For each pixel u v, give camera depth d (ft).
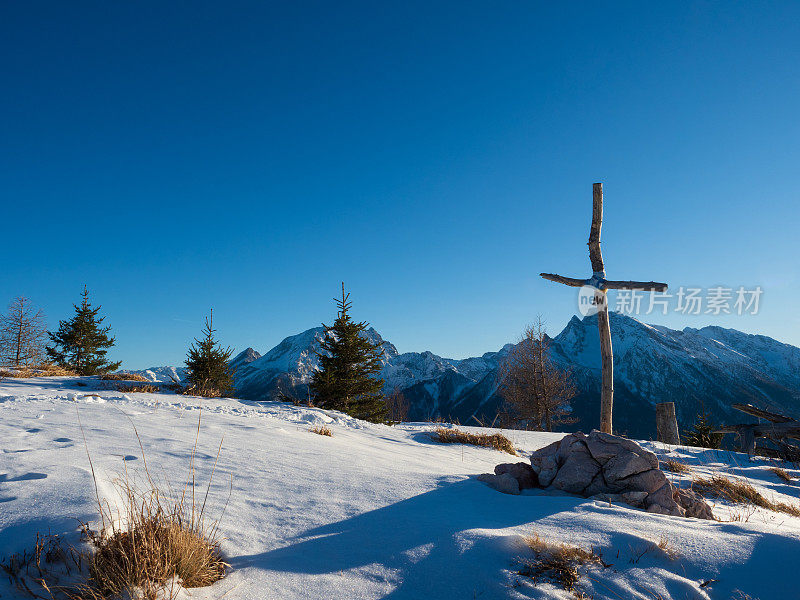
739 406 43.70
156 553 9.14
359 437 33.14
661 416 48.42
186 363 90.07
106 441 19.11
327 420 39.63
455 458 28.37
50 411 26.94
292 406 46.62
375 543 11.51
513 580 9.75
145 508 11.43
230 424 27.63
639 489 16.74
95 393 42.88
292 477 16.43
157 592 8.60
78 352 122.52
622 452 17.80
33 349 129.80
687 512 16.29
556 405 119.65
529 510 14.28
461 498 15.75
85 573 8.86
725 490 22.29
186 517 11.51
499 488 17.62
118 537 9.55
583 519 13.02
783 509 20.97
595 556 10.71
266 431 26.40
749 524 13.07
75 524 9.93
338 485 16.06
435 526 12.56
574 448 18.71
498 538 11.46
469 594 9.34
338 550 11.05
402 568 10.28
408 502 14.82
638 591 9.51
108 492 11.90
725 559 10.66
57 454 15.81
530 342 121.39
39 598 7.98
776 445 39.88
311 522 12.60
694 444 86.99
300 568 10.12
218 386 87.81
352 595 9.18
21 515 10.37
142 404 34.04
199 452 18.53
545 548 10.94
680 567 10.43
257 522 12.22
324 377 68.13
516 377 121.80
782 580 9.86
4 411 26.21
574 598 9.19
